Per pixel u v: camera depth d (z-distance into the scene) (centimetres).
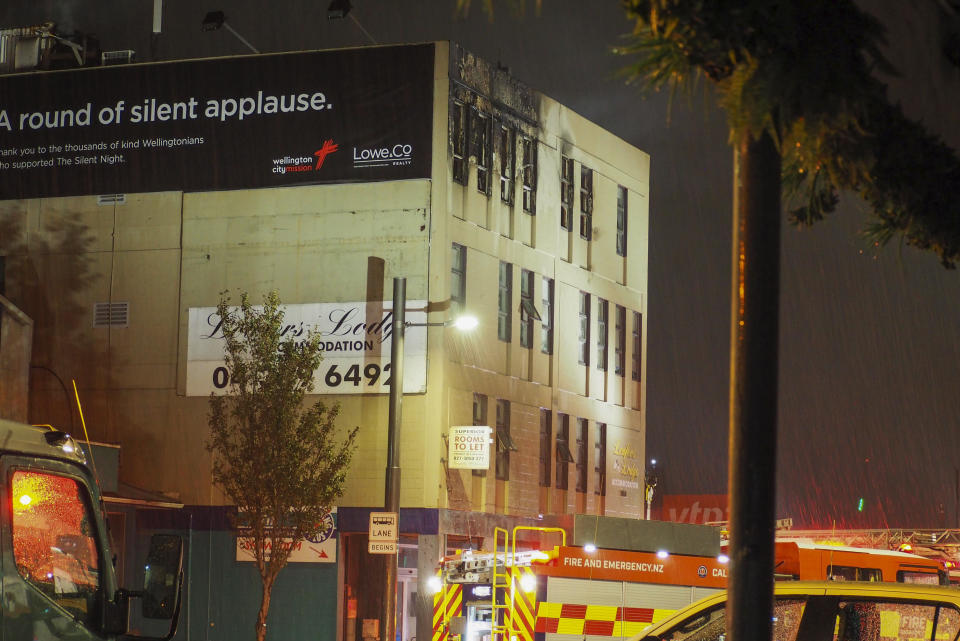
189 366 3384
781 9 256
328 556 3219
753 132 259
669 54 266
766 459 331
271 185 3397
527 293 3625
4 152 3597
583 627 1891
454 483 3228
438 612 1950
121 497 3053
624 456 4041
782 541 2014
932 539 4712
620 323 4088
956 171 303
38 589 630
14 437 630
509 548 3434
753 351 333
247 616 3244
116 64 3644
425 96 3309
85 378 3462
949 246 317
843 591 796
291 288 3347
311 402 3284
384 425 3231
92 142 3547
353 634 3250
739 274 337
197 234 3434
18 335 3206
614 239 4056
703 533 2088
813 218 337
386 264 3288
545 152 3716
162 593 648
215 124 3456
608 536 1942
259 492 2858
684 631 847
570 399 3781
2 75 3628
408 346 3241
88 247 3512
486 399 3403
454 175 3322
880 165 298
